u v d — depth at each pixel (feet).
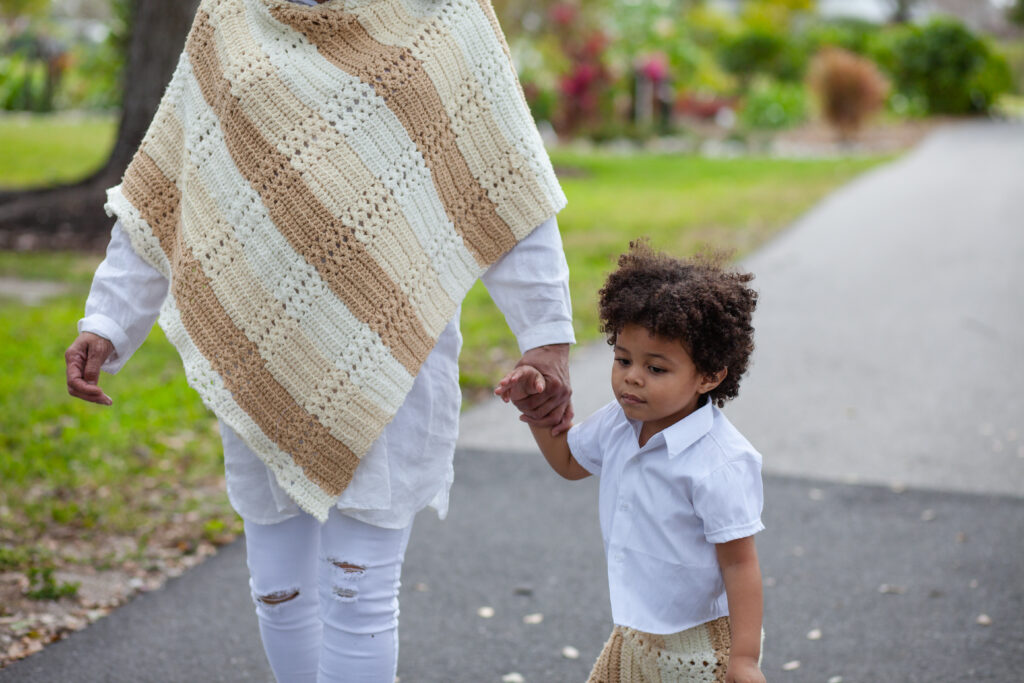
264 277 7.30
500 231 7.64
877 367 21.59
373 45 7.30
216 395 7.43
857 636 11.05
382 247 7.25
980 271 31.35
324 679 7.73
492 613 11.67
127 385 19.33
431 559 13.05
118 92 67.97
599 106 75.97
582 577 12.59
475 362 21.35
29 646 10.72
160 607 11.71
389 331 7.32
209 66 7.59
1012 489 15.12
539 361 7.57
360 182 7.22
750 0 125.39
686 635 7.20
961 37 104.73
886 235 38.11
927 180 54.90
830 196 49.11
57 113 86.84
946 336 24.03
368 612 7.62
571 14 67.41
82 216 34.27
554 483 15.58
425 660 10.61
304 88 7.22
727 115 91.15
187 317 7.52
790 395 19.76
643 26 83.76
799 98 90.22
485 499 14.96
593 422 7.70
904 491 15.10
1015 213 42.60
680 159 65.62
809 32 108.37
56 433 16.74
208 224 7.45
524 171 7.66
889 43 107.76
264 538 7.81
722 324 6.85
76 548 13.02
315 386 7.35
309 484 7.40
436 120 7.35
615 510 7.32
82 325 7.80
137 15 35.91
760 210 43.55
